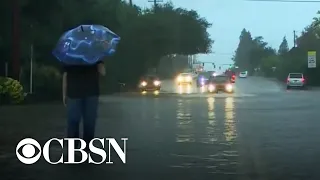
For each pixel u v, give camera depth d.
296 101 32.47
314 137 13.99
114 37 10.84
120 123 17.83
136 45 63.12
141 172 9.18
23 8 34.94
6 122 18.17
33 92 34.69
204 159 10.49
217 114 21.98
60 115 21.41
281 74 96.50
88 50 10.56
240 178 8.70
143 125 17.17
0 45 33.34
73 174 9.02
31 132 14.88
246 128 16.30
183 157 10.73
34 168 9.53
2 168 9.53
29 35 35.47
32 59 35.75
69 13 38.09
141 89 53.34
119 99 35.69
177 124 17.53
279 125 17.23
